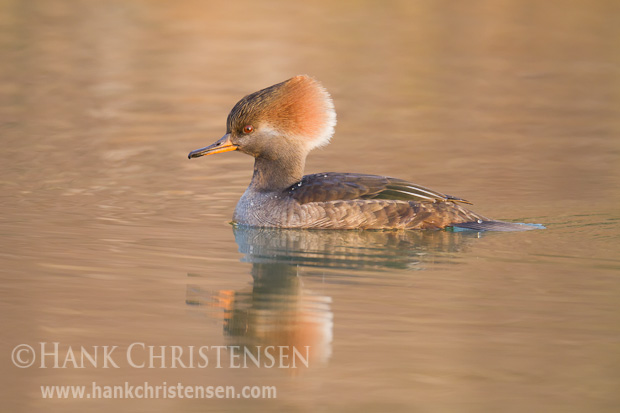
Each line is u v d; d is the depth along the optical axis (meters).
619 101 30.44
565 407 9.82
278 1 47.75
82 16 42.88
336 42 38.75
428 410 9.67
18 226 16.50
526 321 12.01
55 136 24.70
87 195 19.05
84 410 9.72
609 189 19.84
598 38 40.44
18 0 45.75
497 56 37.31
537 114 28.61
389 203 16.08
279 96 16.64
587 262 14.45
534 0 48.38
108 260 14.62
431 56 37.06
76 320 12.04
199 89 31.05
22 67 33.56
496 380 10.41
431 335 11.60
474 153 23.62
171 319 12.14
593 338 11.48
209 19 42.84
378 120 27.67
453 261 14.57
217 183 20.52
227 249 15.35
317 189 16.34
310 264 14.47
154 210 18.03
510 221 17.05
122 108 28.44
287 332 11.72
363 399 9.98
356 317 12.17
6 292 12.97
